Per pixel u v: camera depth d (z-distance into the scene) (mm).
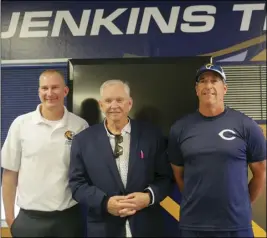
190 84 2574
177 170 2207
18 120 2408
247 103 2557
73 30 2684
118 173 2102
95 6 2678
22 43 2719
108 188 2088
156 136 2193
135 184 2104
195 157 2004
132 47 2635
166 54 2611
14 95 2699
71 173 2156
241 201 1985
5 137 2676
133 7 2650
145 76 2609
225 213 1965
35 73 2699
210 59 2578
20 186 2377
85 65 2652
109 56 2648
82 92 2639
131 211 2025
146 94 2602
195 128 2064
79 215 2385
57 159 2320
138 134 2174
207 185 1977
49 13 2713
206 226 1987
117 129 2178
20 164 2398
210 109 2061
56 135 2346
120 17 2654
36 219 2334
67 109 2629
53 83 2361
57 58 2688
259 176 2135
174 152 2146
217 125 2041
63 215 2328
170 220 2504
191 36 2607
